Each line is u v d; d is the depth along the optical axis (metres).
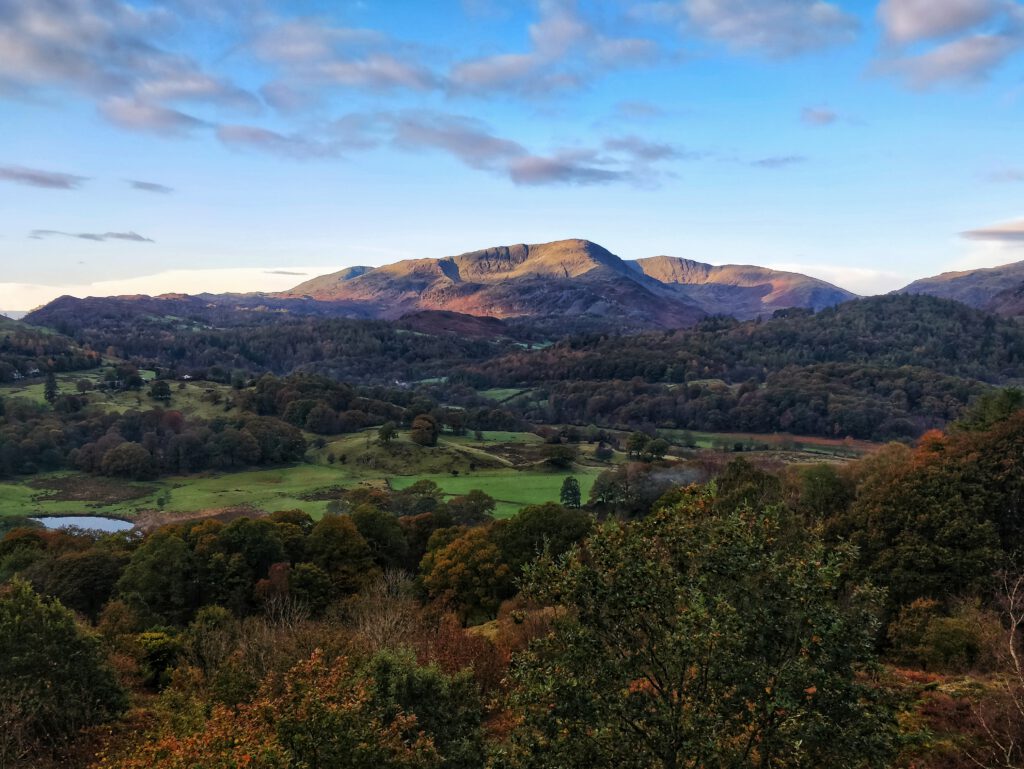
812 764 10.42
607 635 11.61
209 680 23.33
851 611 11.33
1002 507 33.16
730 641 10.00
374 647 23.42
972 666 22.36
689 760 10.73
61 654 21.97
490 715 22.73
